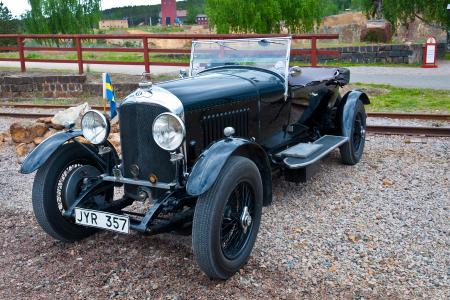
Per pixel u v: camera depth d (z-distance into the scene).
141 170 4.16
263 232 4.62
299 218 4.93
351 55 22.05
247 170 3.91
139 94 4.04
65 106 11.82
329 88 6.45
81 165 4.76
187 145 4.11
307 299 3.54
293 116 5.86
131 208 5.21
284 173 5.34
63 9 28.00
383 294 3.58
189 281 3.84
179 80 4.61
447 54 25.39
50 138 4.43
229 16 23.38
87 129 4.29
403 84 13.98
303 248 4.29
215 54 5.75
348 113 6.46
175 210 4.18
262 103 5.07
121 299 3.62
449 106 10.59
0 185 6.16
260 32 23.36
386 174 6.23
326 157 7.06
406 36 28.73
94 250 4.38
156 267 4.05
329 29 29.45
